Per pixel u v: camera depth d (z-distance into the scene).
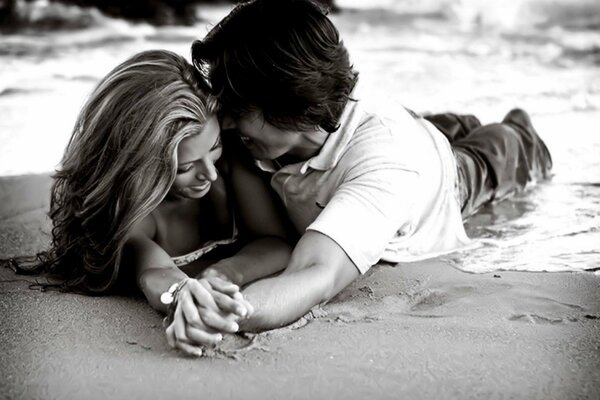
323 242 2.20
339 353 1.92
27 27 7.15
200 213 2.68
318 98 2.17
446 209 2.80
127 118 2.14
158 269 2.29
